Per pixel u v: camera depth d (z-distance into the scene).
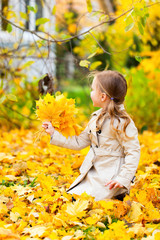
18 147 5.04
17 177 3.38
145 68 6.98
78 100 3.00
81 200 2.39
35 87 5.90
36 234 2.05
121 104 2.72
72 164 3.89
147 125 6.99
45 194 2.83
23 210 2.45
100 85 2.69
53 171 3.70
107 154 2.64
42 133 2.81
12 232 2.03
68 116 2.65
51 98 2.66
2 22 4.82
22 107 6.45
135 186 3.11
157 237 2.00
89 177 2.68
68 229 2.23
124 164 2.56
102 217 2.38
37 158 4.15
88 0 3.63
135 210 2.40
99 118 2.70
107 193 2.57
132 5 3.05
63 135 2.67
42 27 5.46
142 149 4.82
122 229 2.13
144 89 6.77
